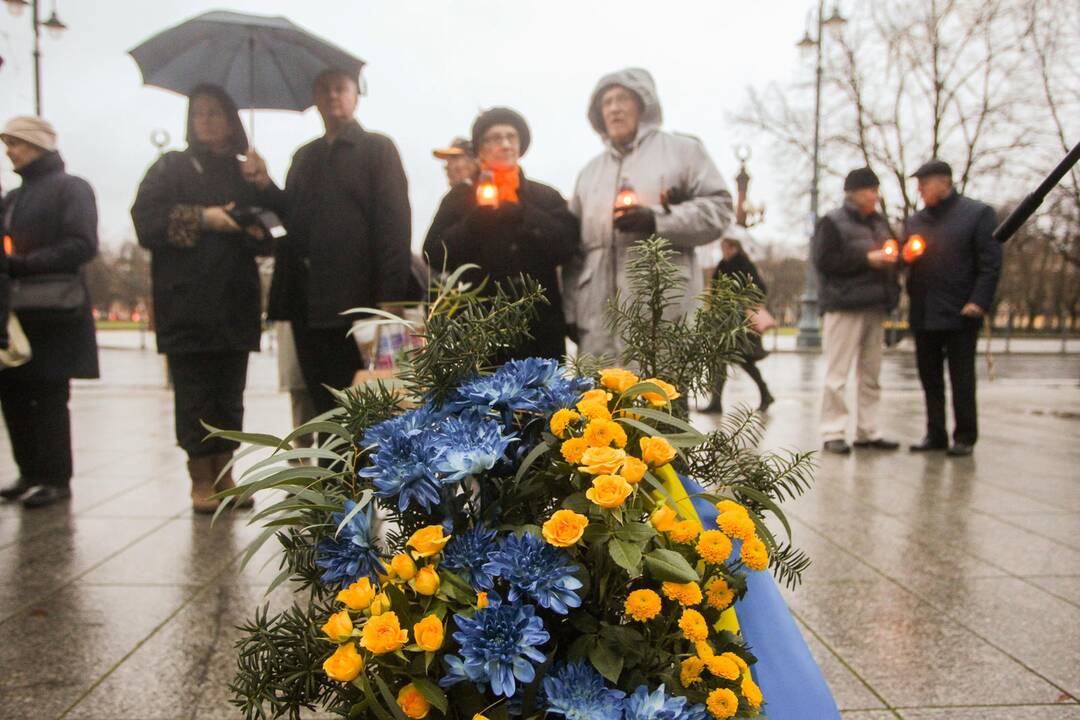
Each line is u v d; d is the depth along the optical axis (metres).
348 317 4.01
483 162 3.71
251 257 4.25
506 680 0.94
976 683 2.26
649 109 3.88
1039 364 22.16
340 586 1.15
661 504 1.17
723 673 1.06
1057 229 13.91
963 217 5.67
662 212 3.53
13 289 4.25
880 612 2.78
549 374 1.22
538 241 3.55
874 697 2.18
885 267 5.89
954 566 3.27
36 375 4.33
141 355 25.16
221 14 4.57
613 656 1.04
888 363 21.14
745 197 23.34
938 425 5.99
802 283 56.38
